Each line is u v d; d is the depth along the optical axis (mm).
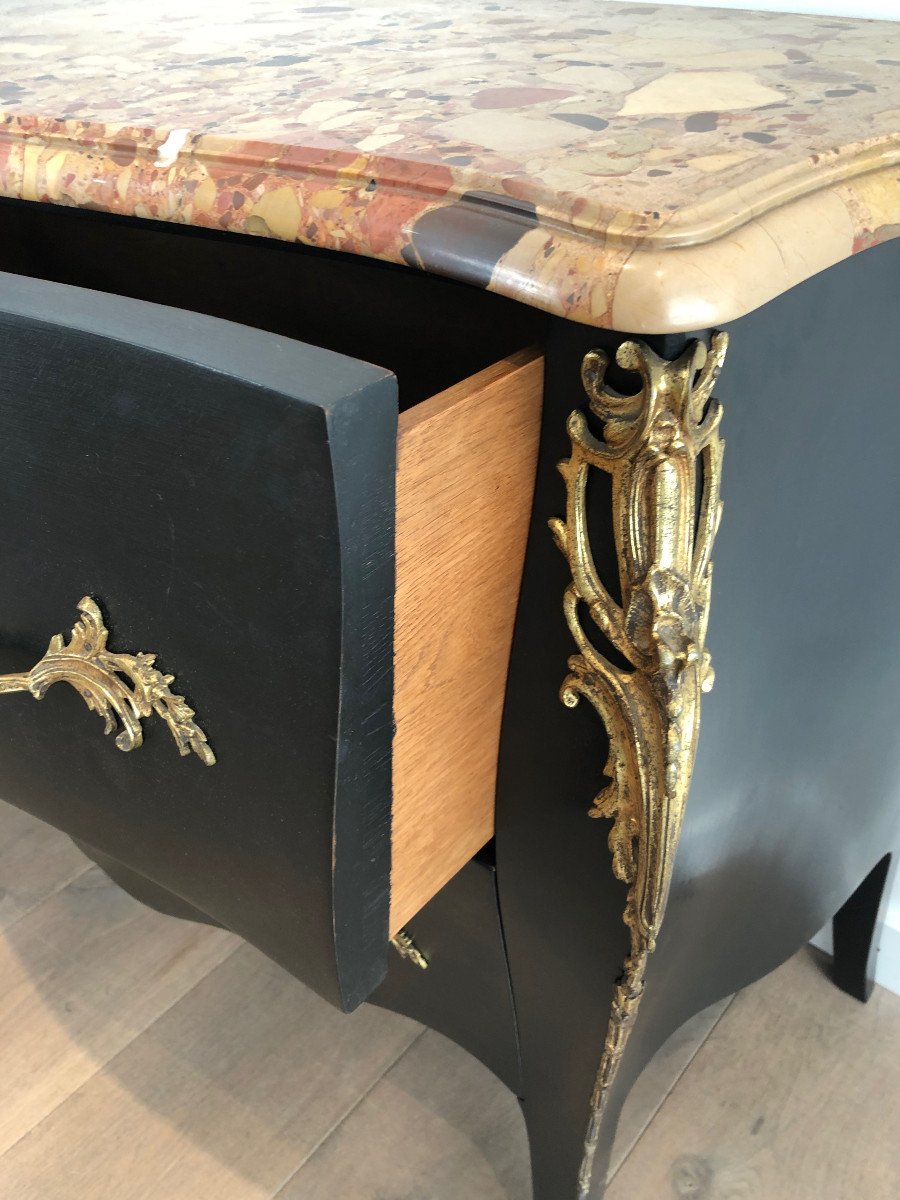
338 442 359
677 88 562
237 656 442
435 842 554
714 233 389
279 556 400
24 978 972
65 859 1094
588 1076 651
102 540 454
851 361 515
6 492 471
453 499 441
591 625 489
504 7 810
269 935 541
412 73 614
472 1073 891
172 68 648
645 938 533
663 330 379
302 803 460
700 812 562
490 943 656
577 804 546
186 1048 912
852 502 568
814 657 604
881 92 544
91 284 637
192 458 398
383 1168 825
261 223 469
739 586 514
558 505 479
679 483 425
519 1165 824
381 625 421
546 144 468
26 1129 853
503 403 443
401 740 488
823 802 689
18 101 576
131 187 502
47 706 541
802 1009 944
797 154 443
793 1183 812
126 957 992
